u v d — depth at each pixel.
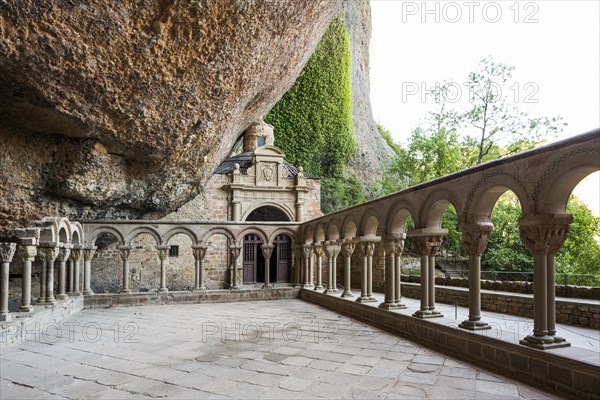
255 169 23.03
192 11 8.03
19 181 10.32
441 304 11.88
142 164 11.80
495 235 19.84
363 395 4.95
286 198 23.34
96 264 19.22
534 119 21.66
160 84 9.20
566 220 5.61
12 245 8.02
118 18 7.52
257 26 9.40
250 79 11.16
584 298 9.06
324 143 32.31
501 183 6.42
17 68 7.39
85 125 9.35
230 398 4.86
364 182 33.81
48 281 10.46
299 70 16.53
